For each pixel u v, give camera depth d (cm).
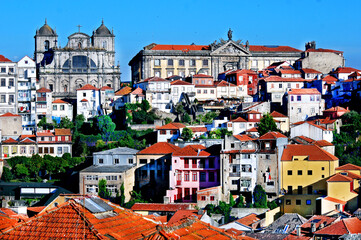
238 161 14475
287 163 14512
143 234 5403
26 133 19762
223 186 14462
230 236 5797
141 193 15450
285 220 11562
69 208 5647
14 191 15700
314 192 14412
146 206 13275
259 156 14438
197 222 5900
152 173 15538
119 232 5428
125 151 15950
